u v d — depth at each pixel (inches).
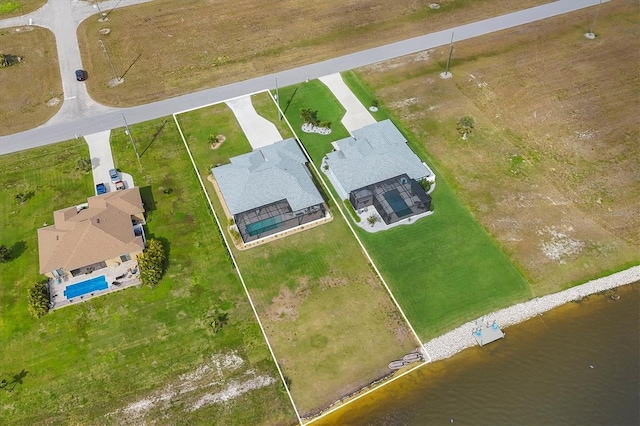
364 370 1673.2
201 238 2039.9
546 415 1556.3
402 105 2600.9
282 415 1576.0
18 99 2674.7
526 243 2003.0
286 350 1717.5
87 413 1581.0
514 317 1800.0
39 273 1892.2
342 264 1955.0
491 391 1617.9
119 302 1840.6
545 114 2544.3
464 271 1923.0
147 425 1553.9
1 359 1700.3
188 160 2349.9
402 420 1562.5
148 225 2081.7
